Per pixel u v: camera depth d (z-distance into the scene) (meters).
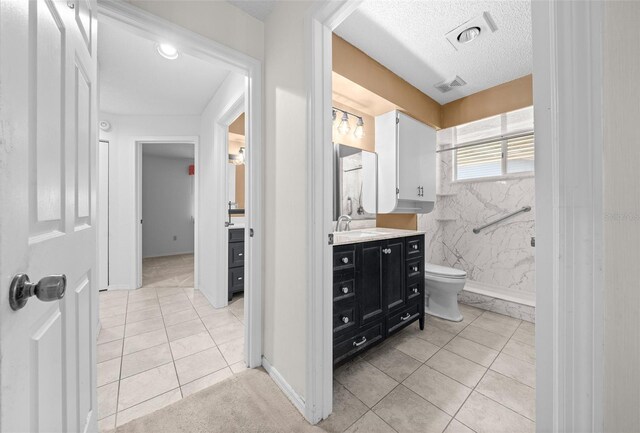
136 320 2.30
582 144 0.42
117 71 2.21
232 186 3.26
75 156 0.76
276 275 1.49
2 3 0.40
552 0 0.46
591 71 0.42
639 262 0.37
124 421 1.20
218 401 1.32
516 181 2.73
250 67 1.58
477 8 1.53
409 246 2.05
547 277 0.46
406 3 1.50
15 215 0.44
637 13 0.38
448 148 3.08
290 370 1.35
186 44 1.37
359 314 1.62
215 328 2.15
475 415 1.25
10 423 0.42
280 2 1.46
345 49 1.82
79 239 0.79
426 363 1.67
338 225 2.27
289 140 1.37
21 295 0.44
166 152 5.25
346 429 1.17
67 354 0.69
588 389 0.42
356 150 2.39
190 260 5.12
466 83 2.39
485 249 2.93
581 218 0.42
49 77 0.59
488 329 2.16
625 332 0.38
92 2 0.92
